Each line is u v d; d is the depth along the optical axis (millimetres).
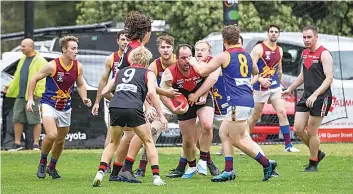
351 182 30406
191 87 31703
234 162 39938
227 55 29953
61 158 43312
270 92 44469
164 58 32500
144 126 29344
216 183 30203
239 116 29938
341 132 51562
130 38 30594
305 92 35062
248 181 30922
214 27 72875
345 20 71312
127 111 28797
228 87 30016
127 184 30266
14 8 104562
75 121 49938
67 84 32625
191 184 29906
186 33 73625
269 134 50875
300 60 56000
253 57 43969
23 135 49938
